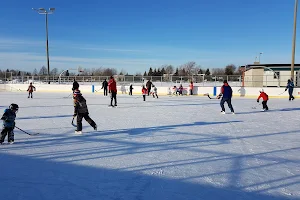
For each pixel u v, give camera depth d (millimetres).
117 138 6691
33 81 33562
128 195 3461
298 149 5785
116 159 4953
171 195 3471
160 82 27469
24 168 4438
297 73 23672
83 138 6660
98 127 8219
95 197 3396
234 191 3609
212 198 3395
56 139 6523
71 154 5242
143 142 6293
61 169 4398
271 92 23094
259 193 3549
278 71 26328
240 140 6617
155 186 3752
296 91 22375
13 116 6004
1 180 3936
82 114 7195
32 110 12820
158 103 17047
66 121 9383
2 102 17250
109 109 13453
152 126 8492
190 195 3475
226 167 4578
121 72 45906
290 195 3490
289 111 12953
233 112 11797
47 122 9148
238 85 25156
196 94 25328
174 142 6328
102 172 4273
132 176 4117
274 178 4082
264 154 5383
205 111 12789
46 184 3797
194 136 7035
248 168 4535
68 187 3697
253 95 23547
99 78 30766
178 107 14594
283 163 4812
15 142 6180
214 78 25828
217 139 6703
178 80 26938
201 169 4465
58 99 20031
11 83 33750
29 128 7977
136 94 26703
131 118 10273
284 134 7402
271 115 11453
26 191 3568
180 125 8734
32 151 5438
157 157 5105
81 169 4402
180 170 4406
